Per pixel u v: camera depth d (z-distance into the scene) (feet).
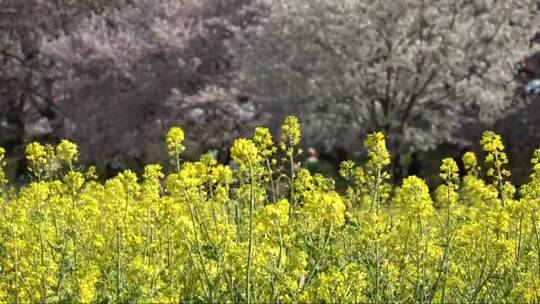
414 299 17.70
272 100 82.58
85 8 104.32
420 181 19.12
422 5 75.10
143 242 19.43
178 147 18.52
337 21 76.38
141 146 91.30
